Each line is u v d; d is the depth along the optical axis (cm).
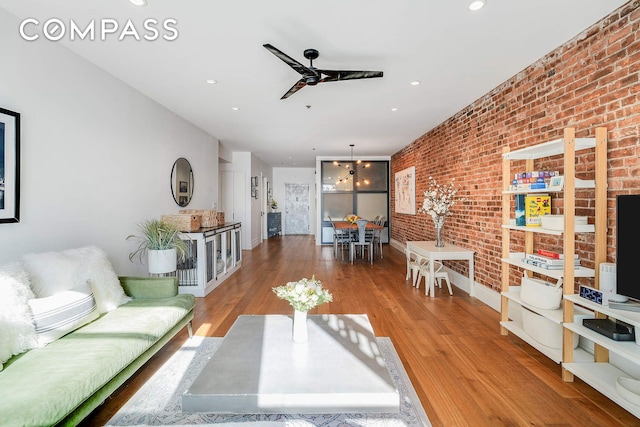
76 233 273
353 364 171
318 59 280
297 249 808
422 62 288
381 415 178
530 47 260
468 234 420
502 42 252
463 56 276
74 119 270
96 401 157
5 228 212
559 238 267
